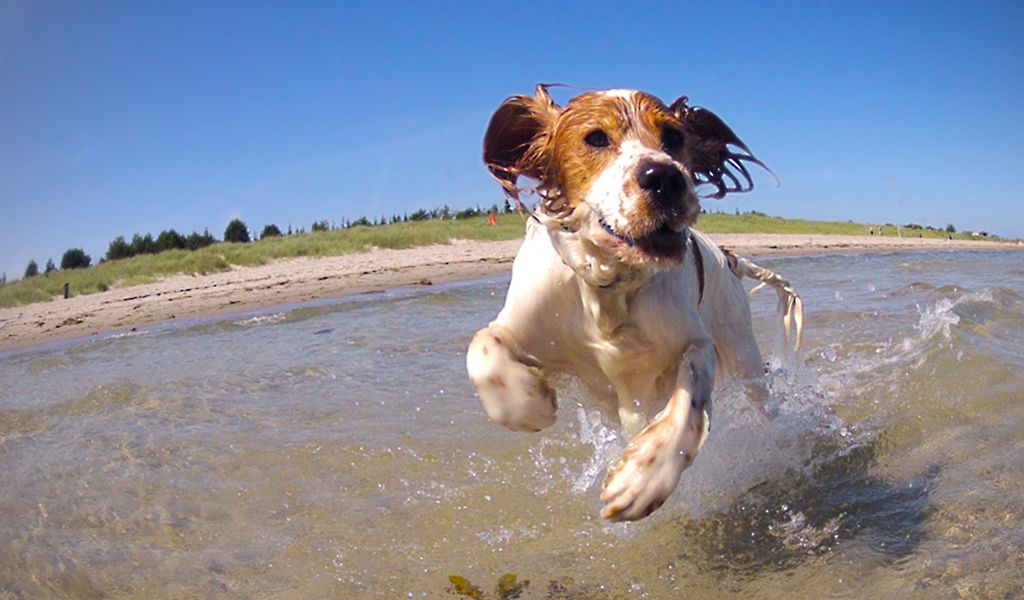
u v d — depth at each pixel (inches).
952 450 34.8
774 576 26.5
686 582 26.7
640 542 29.7
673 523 31.0
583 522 31.6
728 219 339.3
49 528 32.2
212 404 49.9
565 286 30.3
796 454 36.0
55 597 26.7
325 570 28.3
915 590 24.1
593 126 28.3
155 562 29.2
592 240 27.9
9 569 28.5
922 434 37.4
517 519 32.1
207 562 29.1
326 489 35.3
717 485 33.6
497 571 28.0
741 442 36.7
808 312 69.3
